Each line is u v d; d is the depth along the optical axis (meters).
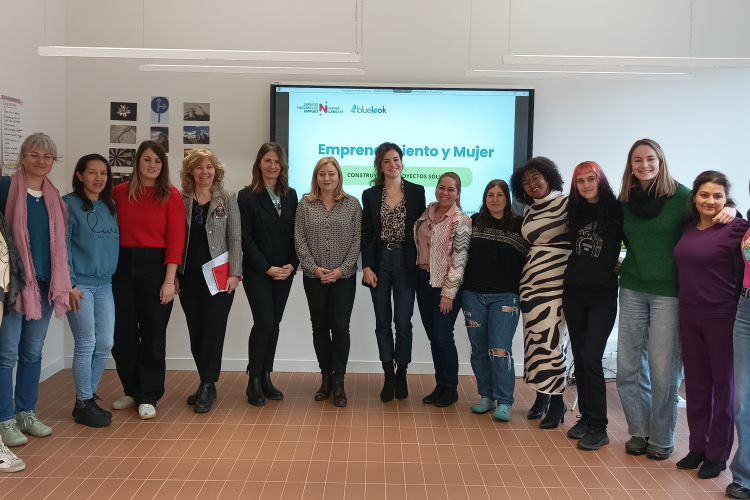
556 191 3.36
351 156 4.41
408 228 3.66
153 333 3.42
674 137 4.45
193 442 3.02
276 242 3.62
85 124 4.41
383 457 2.87
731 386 2.67
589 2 4.40
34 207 2.93
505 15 4.41
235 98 4.43
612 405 3.79
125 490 2.46
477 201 4.43
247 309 4.50
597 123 4.44
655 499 2.46
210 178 3.46
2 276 2.66
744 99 4.45
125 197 3.33
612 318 3.07
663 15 4.40
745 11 4.39
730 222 2.61
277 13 4.40
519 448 3.03
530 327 3.33
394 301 3.74
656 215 2.83
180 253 3.40
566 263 3.27
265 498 2.41
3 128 3.63
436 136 4.41
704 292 2.64
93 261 3.14
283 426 3.29
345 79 4.41
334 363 3.70
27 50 3.88
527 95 4.38
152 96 4.41
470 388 4.17
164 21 4.38
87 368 3.23
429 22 4.40
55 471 2.64
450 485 2.57
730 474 2.73
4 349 2.88
